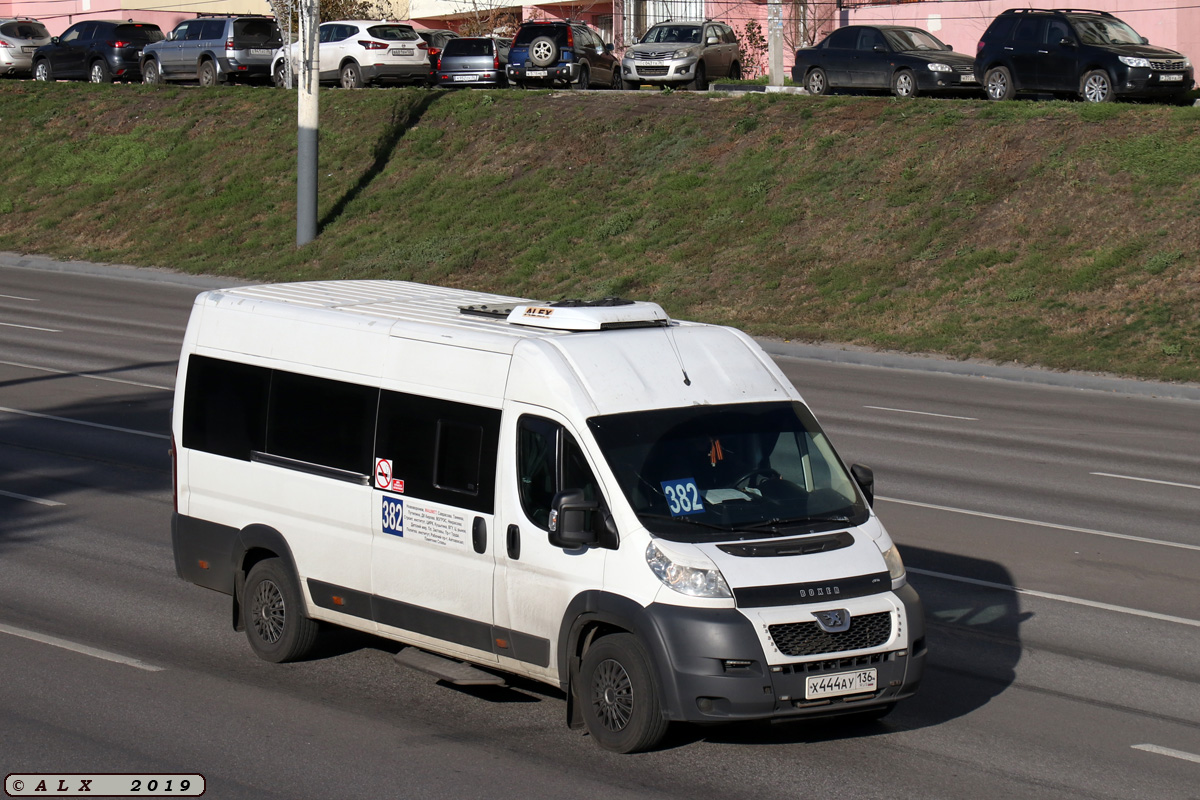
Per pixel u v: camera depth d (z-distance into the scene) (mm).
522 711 11102
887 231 40312
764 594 9609
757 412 10938
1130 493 20250
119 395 27031
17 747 10125
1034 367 32438
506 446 10664
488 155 51656
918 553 16688
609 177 48094
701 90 54781
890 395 29562
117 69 65875
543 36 56125
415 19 89000
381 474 11555
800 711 9586
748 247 41969
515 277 43719
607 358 10773
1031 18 43500
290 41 60438
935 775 9828
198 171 56344
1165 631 13633
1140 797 9492
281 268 47688
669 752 10164
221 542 12938
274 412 12539
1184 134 39000
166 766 9781
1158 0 54250
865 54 47562
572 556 10148
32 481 19906
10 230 54969
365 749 10180
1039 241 37656
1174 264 35031
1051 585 15281
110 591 14656
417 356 11531
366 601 11672
